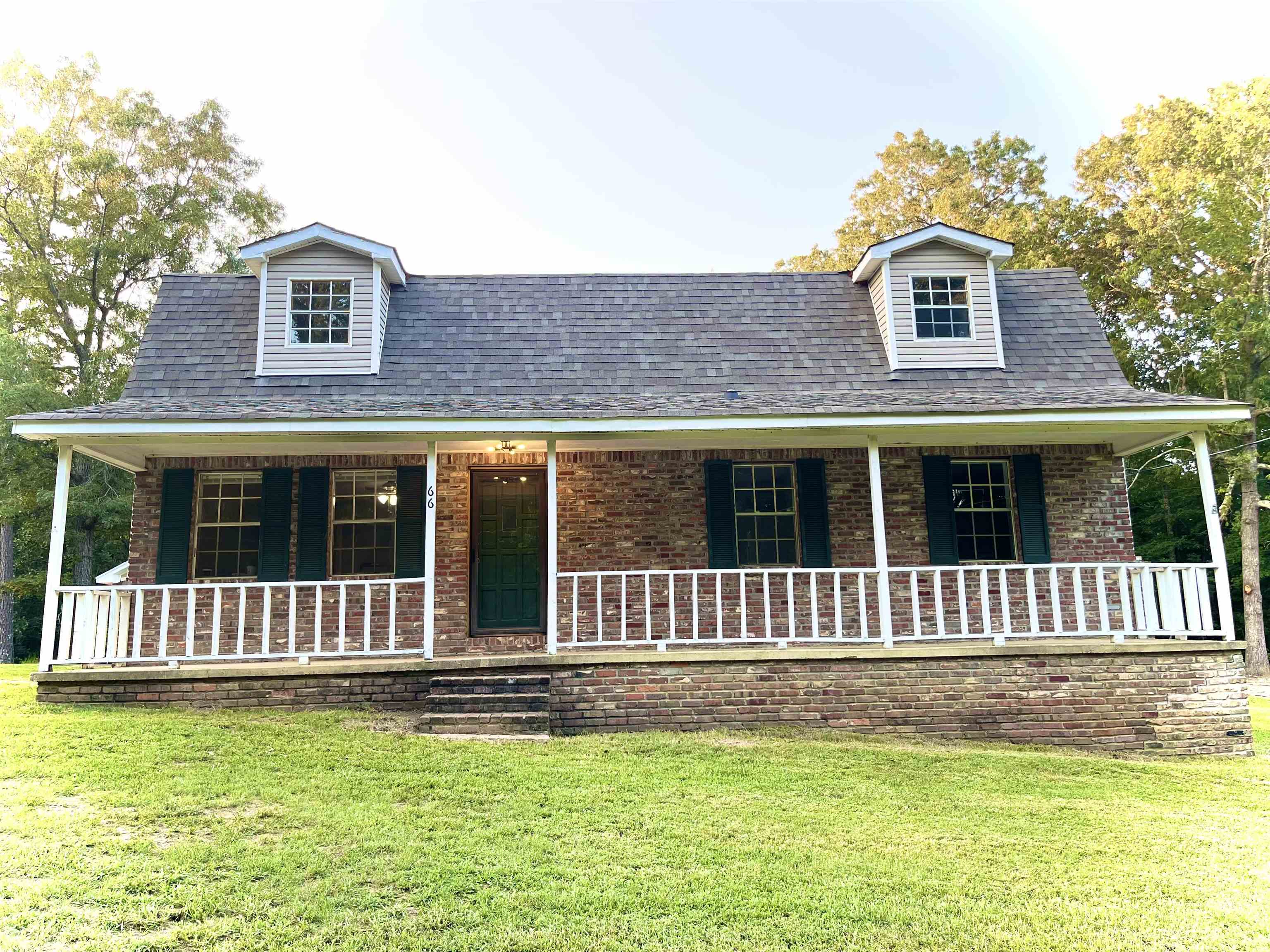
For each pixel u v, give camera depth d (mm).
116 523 23312
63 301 24812
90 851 5211
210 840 5445
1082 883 5285
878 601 10539
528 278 13078
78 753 7062
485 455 11266
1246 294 20859
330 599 10883
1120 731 9125
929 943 4449
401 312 12188
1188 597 9633
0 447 21016
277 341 11305
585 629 10961
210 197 26703
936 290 12078
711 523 11148
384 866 5160
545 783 6820
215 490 11109
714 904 4824
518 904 4746
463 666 8883
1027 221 25094
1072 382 11531
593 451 11305
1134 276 22812
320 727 8102
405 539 10969
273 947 4207
